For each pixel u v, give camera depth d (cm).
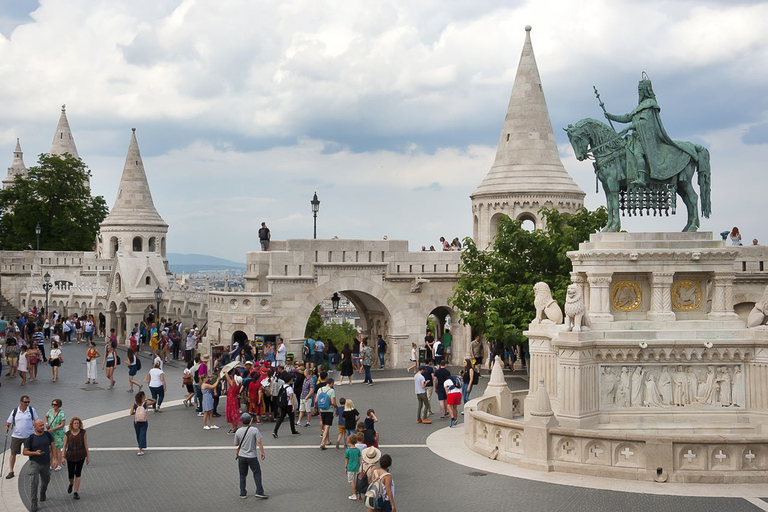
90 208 9944
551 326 2909
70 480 2248
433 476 2405
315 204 5491
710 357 2709
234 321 4947
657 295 2791
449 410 3212
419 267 5281
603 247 2798
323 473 2495
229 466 2597
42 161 9550
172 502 2200
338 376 4756
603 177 2958
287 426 3262
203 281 6994
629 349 2659
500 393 3045
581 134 2959
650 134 2925
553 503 2112
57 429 2522
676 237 2855
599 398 2677
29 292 7838
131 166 8700
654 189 2980
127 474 2498
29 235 9462
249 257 5081
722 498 2138
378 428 3167
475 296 4534
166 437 3053
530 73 5725
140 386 4050
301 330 5019
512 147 5706
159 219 8800
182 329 5828
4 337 5516
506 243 4600
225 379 3525
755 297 5066
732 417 2702
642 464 2317
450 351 5450
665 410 2691
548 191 5562
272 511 2112
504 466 2497
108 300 6612
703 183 2994
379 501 1773
